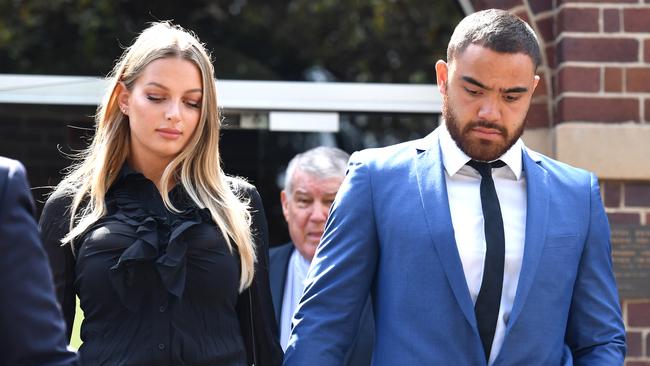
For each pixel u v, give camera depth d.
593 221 3.51
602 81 5.09
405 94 5.98
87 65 9.59
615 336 3.45
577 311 3.48
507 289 3.37
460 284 3.32
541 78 5.25
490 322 3.33
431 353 3.30
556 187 3.51
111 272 3.24
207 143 3.48
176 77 3.40
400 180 3.50
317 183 4.59
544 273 3.36
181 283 3.24
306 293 3.54
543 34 5.26
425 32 10.09
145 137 3.40
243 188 3.68
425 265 3.36
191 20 10.12
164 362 3.22
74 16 9.66
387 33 10.18
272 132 7.05
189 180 3.46
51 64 9.61
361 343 4.12
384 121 8.91
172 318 3.26
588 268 3.47
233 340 3.37
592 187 3.56
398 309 3.37
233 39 10.28
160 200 3.43
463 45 3.31
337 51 10.35
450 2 9.95
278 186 7.26
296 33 10.33
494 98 3.28
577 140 5.05
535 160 3.56
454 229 3.40
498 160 3.47
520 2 5.28
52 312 2.41
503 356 3.29
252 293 3.54
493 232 3.39
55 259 3.40
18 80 6.00
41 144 6.26
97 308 3.28
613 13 5.11
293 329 3.53
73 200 3.45
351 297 3.48
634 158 5.04
